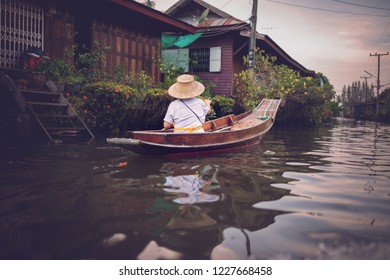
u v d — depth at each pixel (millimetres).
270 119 9117
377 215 2711
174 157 5355
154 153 5234
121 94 9555
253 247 2070
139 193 3182
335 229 2385
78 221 2449
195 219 2516
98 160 4945
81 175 3930
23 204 2822
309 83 20531
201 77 17250
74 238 2164
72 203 2859
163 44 15773
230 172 4258
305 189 3521
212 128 7609
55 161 4832
